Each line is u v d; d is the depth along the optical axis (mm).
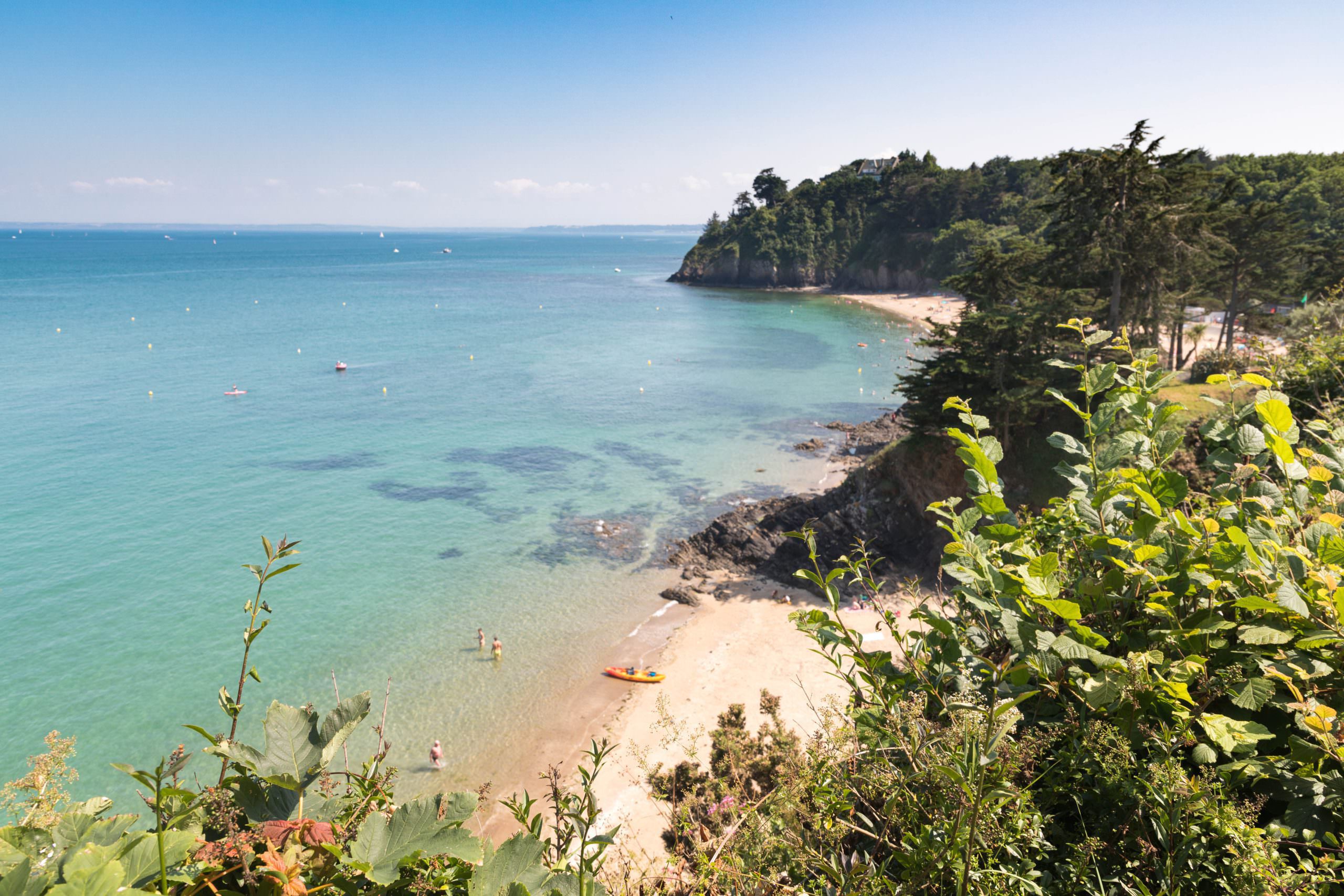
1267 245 55156
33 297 162375
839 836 3445
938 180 182000
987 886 2906
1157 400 4855
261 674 31406
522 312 155250
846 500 44625
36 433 63844
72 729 27844
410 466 57969
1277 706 3172
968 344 37906
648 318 149375
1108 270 43281
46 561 40875
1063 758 3338
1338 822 2891
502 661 32562
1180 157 40719
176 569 40406
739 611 36656
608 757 24188
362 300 173375
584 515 48781
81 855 1919
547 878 2289
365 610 36719
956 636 4016
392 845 2178
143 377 85750
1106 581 3904
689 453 61969
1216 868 2877
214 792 2242
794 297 189250
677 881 3684
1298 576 3701
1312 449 4816
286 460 58719
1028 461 38094
